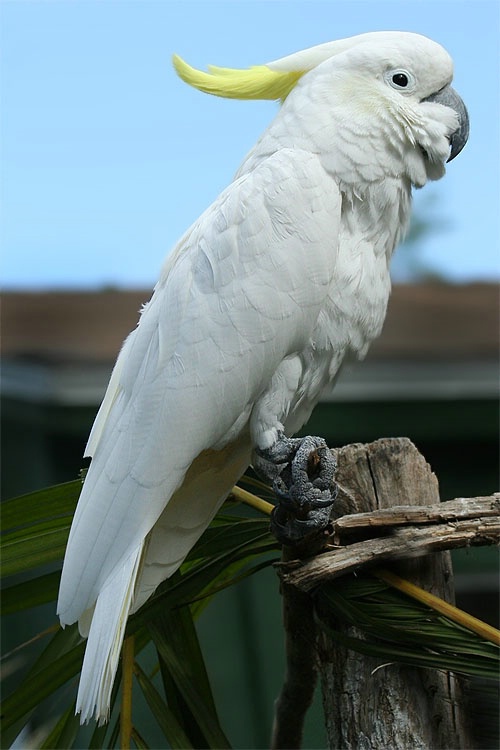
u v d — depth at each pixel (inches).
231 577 232.8
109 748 206.8
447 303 411.5
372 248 216.5
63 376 365.1
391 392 366.0
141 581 209.9
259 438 209.8
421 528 192.7
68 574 195.3
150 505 196.7
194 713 201.3
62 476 368.5
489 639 183.5
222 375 201.5
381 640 193.6
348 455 207.5
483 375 369.4
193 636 215.0
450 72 221.8
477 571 339.3
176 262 213.5
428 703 197.0
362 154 211.5
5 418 372.8
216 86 228.2
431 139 218.2
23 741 228.8
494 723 197.3
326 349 212.7
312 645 213.0
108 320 398.9
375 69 217.3
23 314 399.2
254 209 205.2
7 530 219.9
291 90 228.8
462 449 374.9
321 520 195.3
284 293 202.5
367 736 196.4
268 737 353.7
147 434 199.6
